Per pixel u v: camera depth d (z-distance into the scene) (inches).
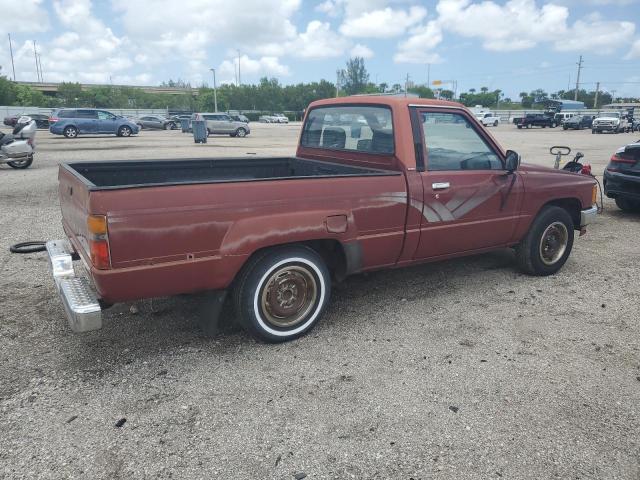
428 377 133.3
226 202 130.7
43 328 158.1
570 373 135.9
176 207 124.0
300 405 120.6
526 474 99.1
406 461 102.4
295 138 1210.0
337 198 148.3
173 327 160.1
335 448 106.0
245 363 139.5
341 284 199.9
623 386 130.0
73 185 137.6
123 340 151.3
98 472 98.4
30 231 277.7
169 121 1716.3
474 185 177.3
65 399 121.6
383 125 169.8
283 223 139.0
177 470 99.3
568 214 210.4
